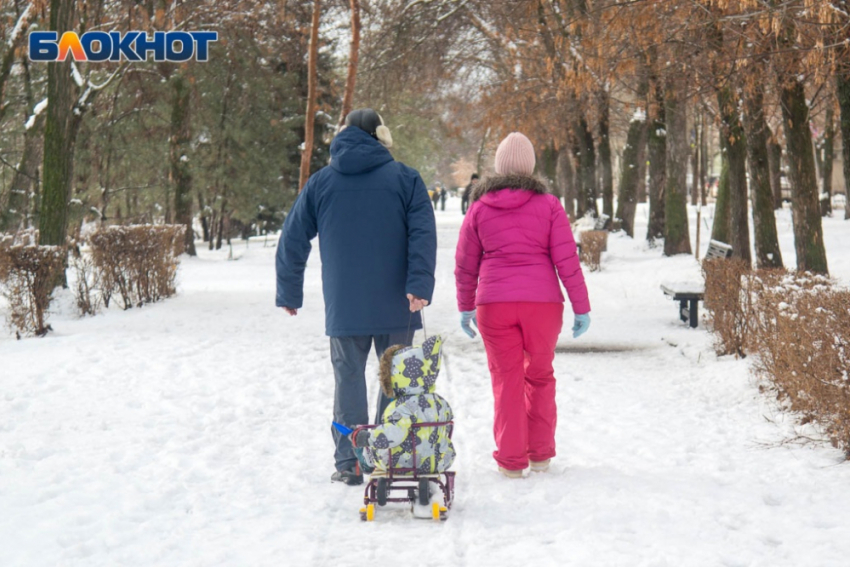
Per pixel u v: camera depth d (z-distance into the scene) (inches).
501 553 284.2
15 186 1503.4
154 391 566.6
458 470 390.9
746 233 1111.0
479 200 387.2
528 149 393.4
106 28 1553.9
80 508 332.5
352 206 362.0
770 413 486.0
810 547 283.0
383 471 318.3
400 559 279.6
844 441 393.4
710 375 603.2
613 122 2903.5
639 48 890.1
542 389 385.1
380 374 323.0
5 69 1419.8
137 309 1056.8
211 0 1742.1
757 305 591.2
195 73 2111.2
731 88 889.5
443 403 323.6
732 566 270.8
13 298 863.7
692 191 3604.8
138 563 276.7
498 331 375.6
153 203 2274.9
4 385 589.6
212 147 2331.4
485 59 2082.9
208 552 286.8
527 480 371.6
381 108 2091.5
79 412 505.7
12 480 368.5
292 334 839.1
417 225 359.6
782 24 721.0
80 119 1126.4
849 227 2075.5
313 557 280.8
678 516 315.9
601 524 309.1
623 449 425.1
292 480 372.8
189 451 422.0
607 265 1595.7
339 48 2640.3
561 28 1086.4
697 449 421.7
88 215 1920.5
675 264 1423.5
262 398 552.1
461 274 391.2
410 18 1937.7
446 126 2224.4
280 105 2465.6
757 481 361.4
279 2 1879.9
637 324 931.3
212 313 1007.6
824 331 399.5
